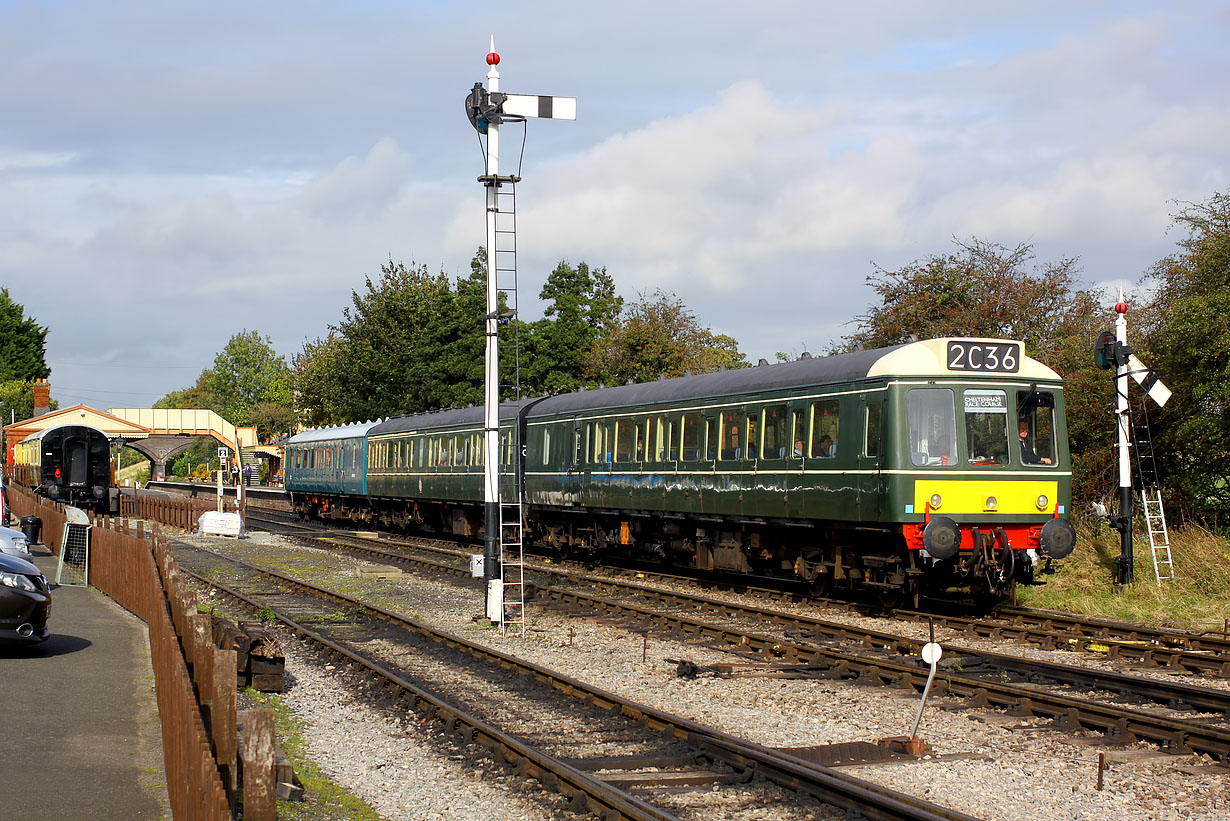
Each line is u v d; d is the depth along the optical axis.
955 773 8.35
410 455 34.81
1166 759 8.66
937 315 28.25
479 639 15.08
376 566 25.39
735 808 7.57
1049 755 8.85
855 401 16.75
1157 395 18.17
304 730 10.02
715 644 14.38
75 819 6.99
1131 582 17.89
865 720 10.08
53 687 10.88
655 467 22.20
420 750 9.23
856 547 17.55
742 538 20.30
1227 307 19.16
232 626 11.99
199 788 5.61
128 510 47.66
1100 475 22.12
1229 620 15.23
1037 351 25.23
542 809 7.60
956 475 16.00
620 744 9.32
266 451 85.00
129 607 16.55
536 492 27.22
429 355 54.56
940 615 16.36
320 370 72.25
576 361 53.12
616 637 15.15
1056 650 13.80
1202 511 20.75
